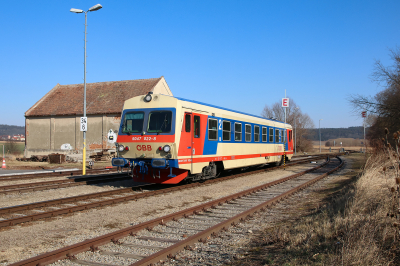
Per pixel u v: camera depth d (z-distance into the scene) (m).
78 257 4.88
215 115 13.76
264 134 19.19
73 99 38.53
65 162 27.67
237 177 16.41
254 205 9.23
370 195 7.66
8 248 5.41
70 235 6.18
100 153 29.20
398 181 5.11
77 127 36.53
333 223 6.09
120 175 16.38
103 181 14.20
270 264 4.51
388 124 22.41
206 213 8.12
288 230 6.23
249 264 4.64
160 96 11.73
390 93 21.81
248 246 5.57
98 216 7.72
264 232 6.46
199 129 12.56
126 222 7.24
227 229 6.52
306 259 4.54
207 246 5.52
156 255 4.64
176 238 5.95
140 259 4.85
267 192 11.68
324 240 5.35
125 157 12.09
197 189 12.16
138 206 8.91
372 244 4.57
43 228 6.66
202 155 12.73
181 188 12.21
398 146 5.21
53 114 37.16
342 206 7.46
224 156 14.47
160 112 11.60
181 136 11.45
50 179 15.33
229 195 10.37
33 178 15.49
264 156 19.11
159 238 5.89
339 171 19.86
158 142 11.35
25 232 6.36
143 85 36.94
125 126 12.20
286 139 23.39
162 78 37.03
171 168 11.24
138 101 12.15
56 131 37.44
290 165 24.59
